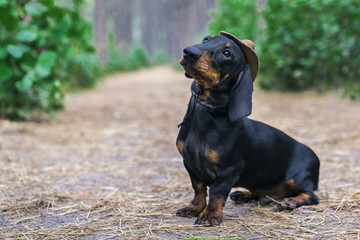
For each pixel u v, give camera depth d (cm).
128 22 5059
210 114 249
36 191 334
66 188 346
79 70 1258
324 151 480
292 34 934
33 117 682
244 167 271
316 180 312
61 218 274
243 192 318
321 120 657
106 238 240
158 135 597
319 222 262
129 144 535
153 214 282
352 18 838
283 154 292
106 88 1488
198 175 267
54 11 639
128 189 345
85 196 323
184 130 262
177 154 483
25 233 246
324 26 838
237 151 254
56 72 673
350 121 638
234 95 242
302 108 770
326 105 780
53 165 421
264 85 1043
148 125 685
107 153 482
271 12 969
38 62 614
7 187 341
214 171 255
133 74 2883
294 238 238
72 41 741
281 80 1005
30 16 698
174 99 1088
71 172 397
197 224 256
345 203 297
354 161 432
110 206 299
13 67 611
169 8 5747
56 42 664
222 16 1295
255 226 257
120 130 633
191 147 254
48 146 505
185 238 237
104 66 2378
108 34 2889
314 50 903
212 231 248
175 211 289
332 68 882
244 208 298
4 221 267
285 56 959
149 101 1052
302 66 952
